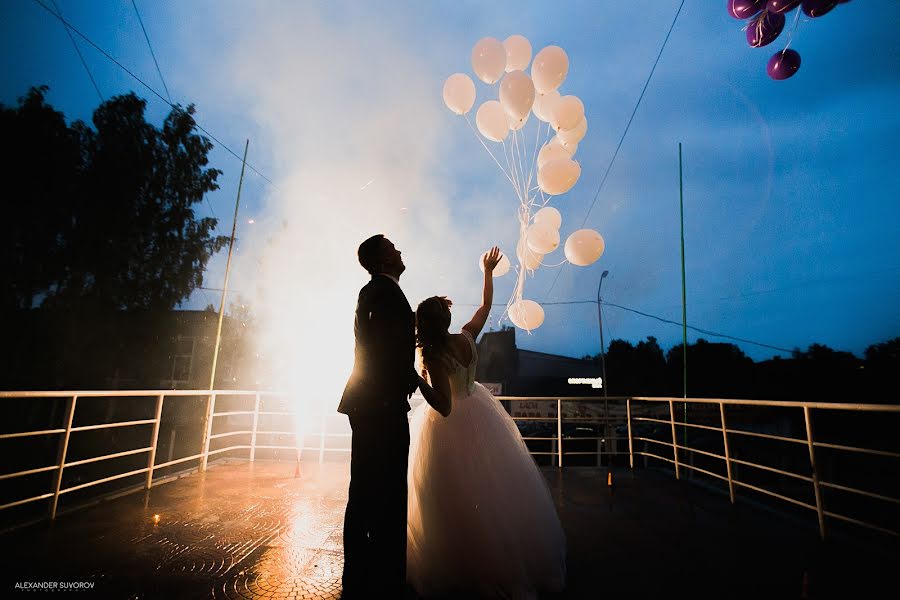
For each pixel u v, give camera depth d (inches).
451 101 144.8
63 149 425.4
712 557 105.8
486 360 1122.7
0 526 117.1
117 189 461.7
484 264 103.4
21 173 403.5
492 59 132.5
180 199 516.7
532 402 662.5
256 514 137.2
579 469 227.1
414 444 92.7
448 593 80.2
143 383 650.2
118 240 472.1
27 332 436.1
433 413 87.7
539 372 1208.8
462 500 80.1
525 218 142.3
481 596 78.7
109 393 146.7
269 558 101.7
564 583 88.1
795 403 131.6
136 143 477.4
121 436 625.0
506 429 90.2
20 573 92.4
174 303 539.2
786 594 86.2
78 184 439.5
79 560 99.7
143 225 491.2
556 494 170.7
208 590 85.0
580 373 1205.1
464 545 78.9
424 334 81.5
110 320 490.9
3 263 406.9
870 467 468.4
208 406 208.1
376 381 73.3
